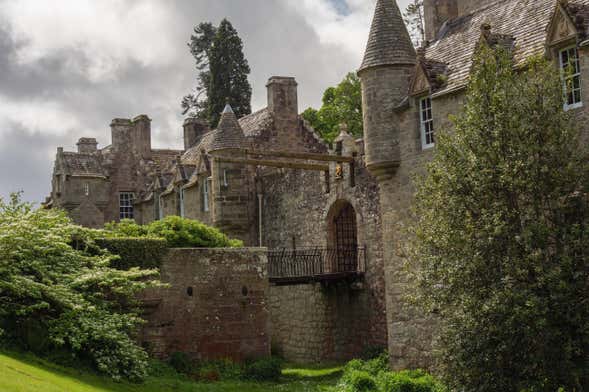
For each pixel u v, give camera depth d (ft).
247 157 129.39
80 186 171.83
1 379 49.29
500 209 55.21
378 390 74.23
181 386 73.10
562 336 52.26
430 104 81.97
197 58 227.61
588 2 70.33
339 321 108.27
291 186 122.52
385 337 98.27
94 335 66.64
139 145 185.88
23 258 68.33
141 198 180.96
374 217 101.35
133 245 84.48
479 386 54.75
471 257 55.16
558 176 54.85
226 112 130.72
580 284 52.26
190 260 87.66
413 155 82.99
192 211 150.30
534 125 56.03
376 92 86.53
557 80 57.82
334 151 110.32
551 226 55.16
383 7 88.63
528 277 53.67
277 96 141.79
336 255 111.04
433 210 59.06
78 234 80.59
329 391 76.28
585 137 65.10
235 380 83.41
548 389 52.65
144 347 83.82
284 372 97.04
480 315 53.98
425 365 79.92
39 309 67.21
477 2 94.79
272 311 126.11
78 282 69.31
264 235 130.41
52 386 52.70
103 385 63.67
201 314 87.51
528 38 73.82
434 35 98.63
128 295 77.71
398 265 84.38
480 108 57.98
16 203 75.20
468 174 57.00
